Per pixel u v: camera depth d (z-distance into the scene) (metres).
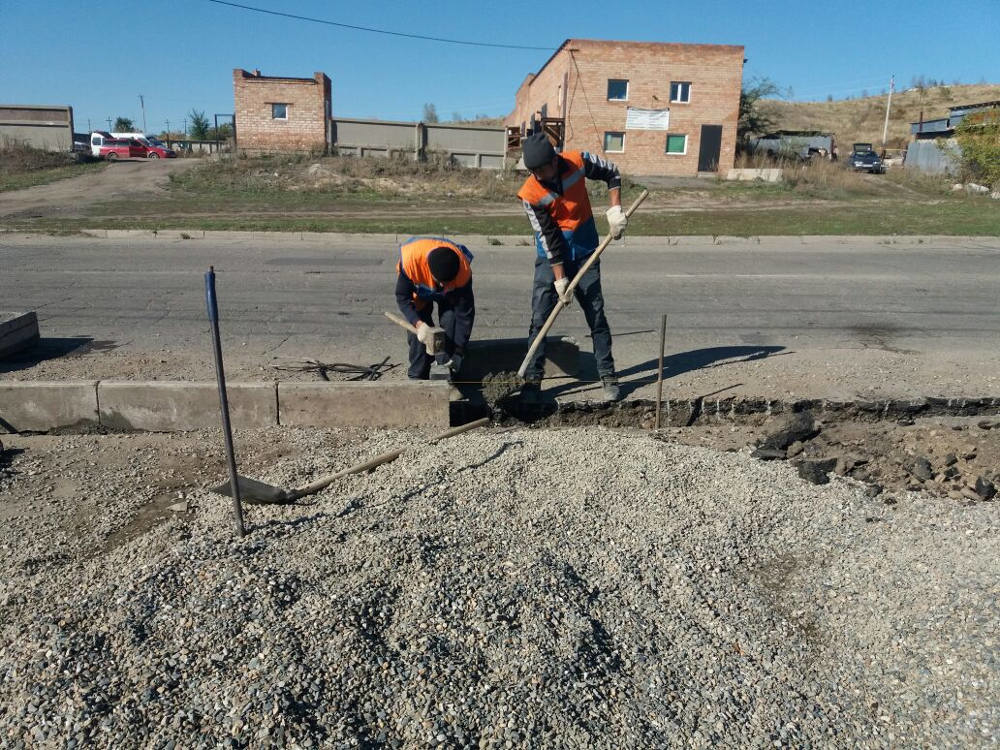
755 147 36.22
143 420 5.57
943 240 16.92
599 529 3.99
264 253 14.06
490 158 32.22
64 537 4.05
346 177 28.14
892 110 72.50
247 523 3.92
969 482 4.70
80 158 34.19
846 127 69.06
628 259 14.20
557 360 6.42
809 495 4.54
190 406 5.56
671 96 32.97
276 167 29.31
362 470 4.61
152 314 9.00
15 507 4.41
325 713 2.59
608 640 3.16
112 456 5.14
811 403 5.91
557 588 3.37
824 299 10.29
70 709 2.58
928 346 7.82
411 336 5.77
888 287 11.21
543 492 4.31
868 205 24.97
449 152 32.12
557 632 3.10
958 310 9.61
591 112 32.97
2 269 11.89
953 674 3.03
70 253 13.66
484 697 2.74
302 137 32.25
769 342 7.94
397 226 17.72
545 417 5.98
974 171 31.30
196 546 3.57
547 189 5.47
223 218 19.38
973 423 5.75
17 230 16.19
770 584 3.76
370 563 3.41
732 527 4.13
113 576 3.46
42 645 2.88
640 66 32.53
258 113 32.03
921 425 5.70
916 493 4.61
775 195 27.38
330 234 16.22
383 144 32.25
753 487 4.56
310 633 2.93
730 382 6.36
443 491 4.23
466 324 5.68
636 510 4.20
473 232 16.88
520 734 2.61
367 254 14.15
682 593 3.53
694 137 33.25
